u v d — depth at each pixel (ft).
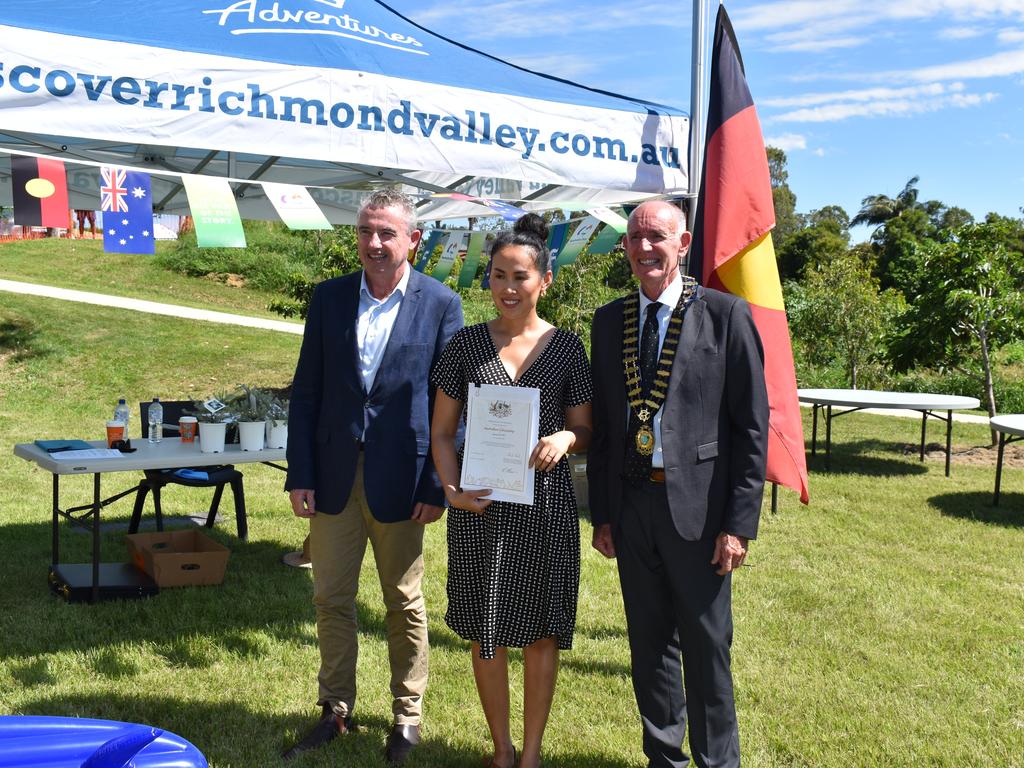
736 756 9.30
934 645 14.51
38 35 11.49
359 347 10.50
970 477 30.50
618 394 9.21
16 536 19.98
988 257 35.70
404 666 10.68
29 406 37.73
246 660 13.33
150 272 71.26
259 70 12.75
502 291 9.26
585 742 10.91
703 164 14.10
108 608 15.30
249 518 22.66
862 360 48.52
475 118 14.26
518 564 9.21
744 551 8.93
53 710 11.29
